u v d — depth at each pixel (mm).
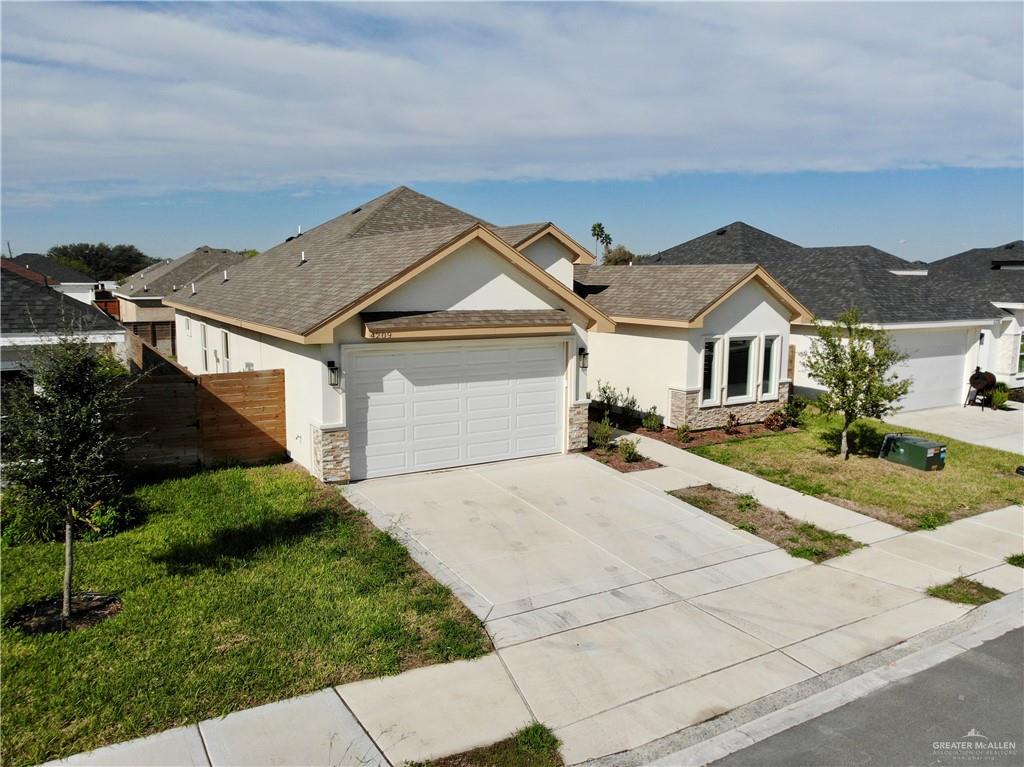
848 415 16031
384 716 6625
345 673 7258
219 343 20938
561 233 21672
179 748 6066
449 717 6664
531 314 14812
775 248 32156
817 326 16625
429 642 7949
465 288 14266
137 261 101438
